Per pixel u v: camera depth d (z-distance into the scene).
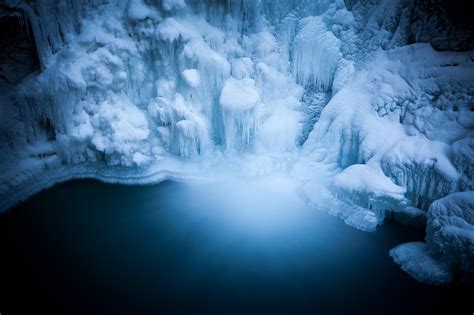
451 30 7.74
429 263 6.30
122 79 9.30
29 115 9.23
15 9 8.52
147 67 9.61
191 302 6.05
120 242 7.53
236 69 9.62
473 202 5.89
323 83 9.72
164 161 9.90
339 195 7.94
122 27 9.16
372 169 7.54
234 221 8.11
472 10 7.43
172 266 6.86
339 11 9.06
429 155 6.86
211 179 9.60
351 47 8.98
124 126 9.24
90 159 9.74
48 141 9.62
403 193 7.18
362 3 8.84
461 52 7.62
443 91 7.43
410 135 7.62
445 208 6.17
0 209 8.30
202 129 9.48
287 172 9.54
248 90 9.37
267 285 6.39
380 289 6.22
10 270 6.75
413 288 6.17
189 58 9.18
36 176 9.12
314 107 9.84
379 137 7.84
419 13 8.07
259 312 5.85
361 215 7.59
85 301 6.07
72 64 8.76
